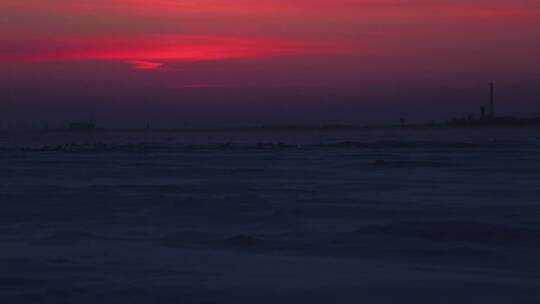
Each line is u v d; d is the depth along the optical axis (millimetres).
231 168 39906
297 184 28156
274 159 51625
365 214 18156
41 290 8805
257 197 22641
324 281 9312
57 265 10477
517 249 12602
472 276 9789
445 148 75625
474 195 23156
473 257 11820
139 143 113062
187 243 13398
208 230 15359
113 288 8898
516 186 26672
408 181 29594
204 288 8883
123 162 47500
